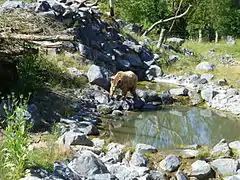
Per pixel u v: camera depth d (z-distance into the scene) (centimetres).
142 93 1427
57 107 1168
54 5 1623
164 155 948
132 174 836
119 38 1883
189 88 1616
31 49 1084
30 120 1004
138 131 1166
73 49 1577
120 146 980
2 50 1064
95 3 1956
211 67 1881
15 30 1077
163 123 1269
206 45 2731
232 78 1761
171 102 1455
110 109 1292
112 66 1667
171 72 1836
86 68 1494
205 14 3212
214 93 1502
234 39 3281
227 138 1186
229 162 916
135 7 2914
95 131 1089
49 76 1334
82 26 1692
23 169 731
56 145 898
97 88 1396
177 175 873
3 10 1502
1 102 1052
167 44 2270
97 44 1708
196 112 1399
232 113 1405
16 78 1164
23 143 738
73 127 1068
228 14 3412
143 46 1966
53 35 1085
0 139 864
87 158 801
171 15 3023
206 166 895
